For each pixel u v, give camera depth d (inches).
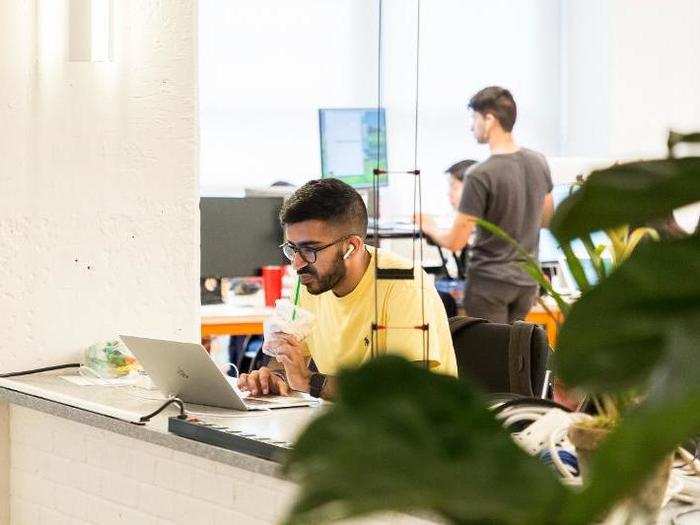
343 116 207.3
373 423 22.9
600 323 23.7
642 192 24.8
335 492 22.1
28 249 121.1
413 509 22.9
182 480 104.7
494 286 190.9
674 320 23.0
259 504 96.5
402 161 293.7
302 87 291.0
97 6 106.1
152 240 125.0
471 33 299.7
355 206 112.4
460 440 23.5
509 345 115.2
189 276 125.9
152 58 123.6
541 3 304.2
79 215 122.8
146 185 124.4
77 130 122.5
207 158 285.9
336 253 110.8
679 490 65.6
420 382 24.6
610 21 298.0
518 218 190.7
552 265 197.3
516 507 22.4
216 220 193.6
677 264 23.5
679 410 21.0
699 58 301.6
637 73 300.0
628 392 25.8
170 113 124.3
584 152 305.4
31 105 120.6
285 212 112.6
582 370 23.8
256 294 201.3
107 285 124.0
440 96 297.3
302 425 24.2
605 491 21.9
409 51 295.4
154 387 108.8
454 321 119.9
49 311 122.1
